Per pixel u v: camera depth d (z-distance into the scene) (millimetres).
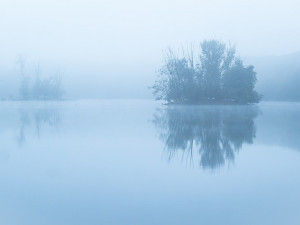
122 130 19984
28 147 14281
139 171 10203
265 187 8523
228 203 7453
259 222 6438
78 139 16516
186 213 6898
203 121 25875
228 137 17141
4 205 7352
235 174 9844
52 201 7613
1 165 10984
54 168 10594
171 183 8922
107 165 10953
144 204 7410
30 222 6449
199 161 11586
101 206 7277
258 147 14211
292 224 6371
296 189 8406
